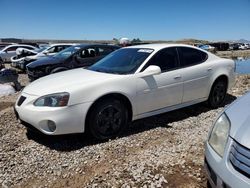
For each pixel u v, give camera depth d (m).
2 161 4.34
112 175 3.73
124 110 5.07
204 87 6.16
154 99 5.37
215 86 6.43
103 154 4.40
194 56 6.12
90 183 3.61
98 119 4.79
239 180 2.45
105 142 4.87
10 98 8.94
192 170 3.75
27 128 5.12
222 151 2.74
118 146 4.66
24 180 3.84
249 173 2.41
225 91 6.68
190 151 4.27
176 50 5.86
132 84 5.08
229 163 2.60
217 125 3.03
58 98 4.54
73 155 4.43
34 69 10.89
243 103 3.07
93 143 4.84
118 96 4.98
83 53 11.09
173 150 4.35
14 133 5.43
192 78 5.88
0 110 7.45
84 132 4.75
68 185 3.65
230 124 2.82
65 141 4.95
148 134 5.11
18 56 20.02
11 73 10.34
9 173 4.02
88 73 5.41
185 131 5.20
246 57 37.00
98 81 4.86
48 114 4.51
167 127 5.45
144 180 3.55
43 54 17.98
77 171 3.95
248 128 2.60
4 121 6.10
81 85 4.71
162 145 4.58
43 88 4.85
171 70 5.62
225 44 61.78
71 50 11.38
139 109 5.23
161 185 3.45
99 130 4.82
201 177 3.60
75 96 4.57
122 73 5.25
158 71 5.16
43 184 3.72
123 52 6.07
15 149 4.73
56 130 4.52
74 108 4.57
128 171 3.78
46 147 4.76
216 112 6.29
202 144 4.50
